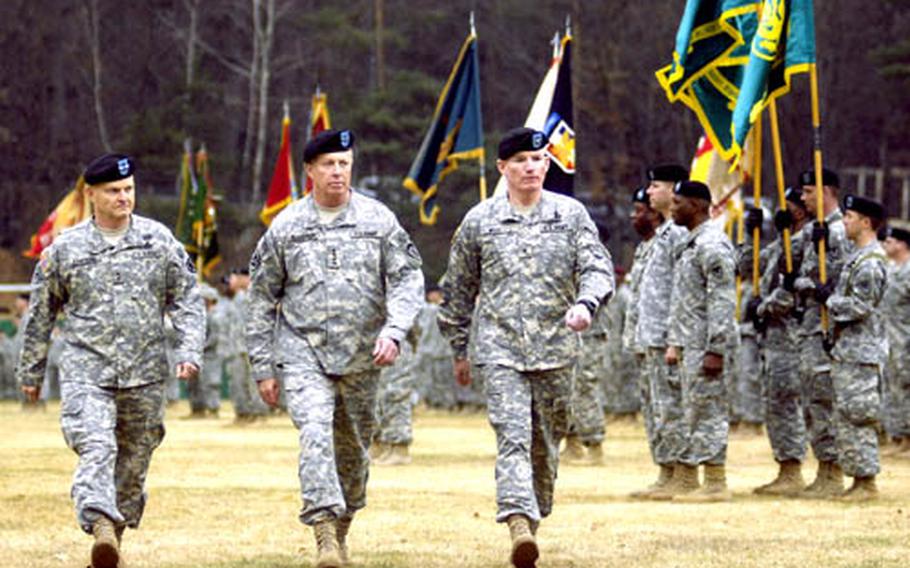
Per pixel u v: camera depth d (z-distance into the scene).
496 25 128.88
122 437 22.59
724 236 30.17
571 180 35.38
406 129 118.06
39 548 24.81
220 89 126.81
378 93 118.06
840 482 31.92
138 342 22.27
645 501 31.05
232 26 137.38
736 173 43.66
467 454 43.78
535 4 126.88
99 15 137.62
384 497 31.78
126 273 22.25
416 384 70.75
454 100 44.75
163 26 137.88
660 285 31.52
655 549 24.36
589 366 39.62
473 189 114.50
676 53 31.92
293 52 136.38
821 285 30.64
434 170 45.06
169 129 123.94
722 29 32.22
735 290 30.20
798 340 31.80
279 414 63.59
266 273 22.16
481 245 22.31
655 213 34.28
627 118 119.50
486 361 22.06
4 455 42.62
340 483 22.69
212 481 35.06
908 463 41.25
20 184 131.25
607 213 117.12
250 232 121.44
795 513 28.92
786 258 31.20
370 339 22.06
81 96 136.00
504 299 22.11
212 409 62.88
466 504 30.52
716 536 25.84
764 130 104.81
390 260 22.09
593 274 21.81
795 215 32.53
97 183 22.19
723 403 30.75
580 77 120.31
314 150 22.00
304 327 21.92
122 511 22.75
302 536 26.19
